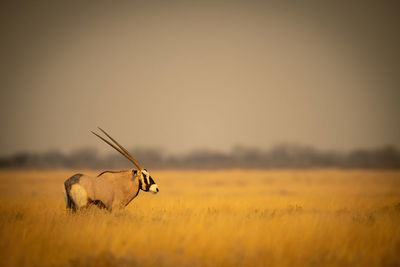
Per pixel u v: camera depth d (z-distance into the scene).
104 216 41.09
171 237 32.25
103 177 48.66
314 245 31.03
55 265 27.38
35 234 33.03
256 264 27.14
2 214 46.88
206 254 28.77
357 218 42.44
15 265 26.88
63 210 47.47
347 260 28.06
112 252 29.02
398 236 34.12
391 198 77.94
